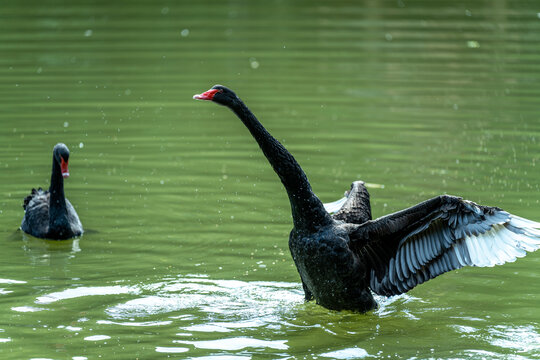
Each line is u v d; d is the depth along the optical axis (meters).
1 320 9.02
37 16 30.55
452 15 31.66
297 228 9.38
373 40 26.70
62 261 11.06
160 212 12.81
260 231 12.02
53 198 12.07
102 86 20.41
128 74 21.62
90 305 9.54
